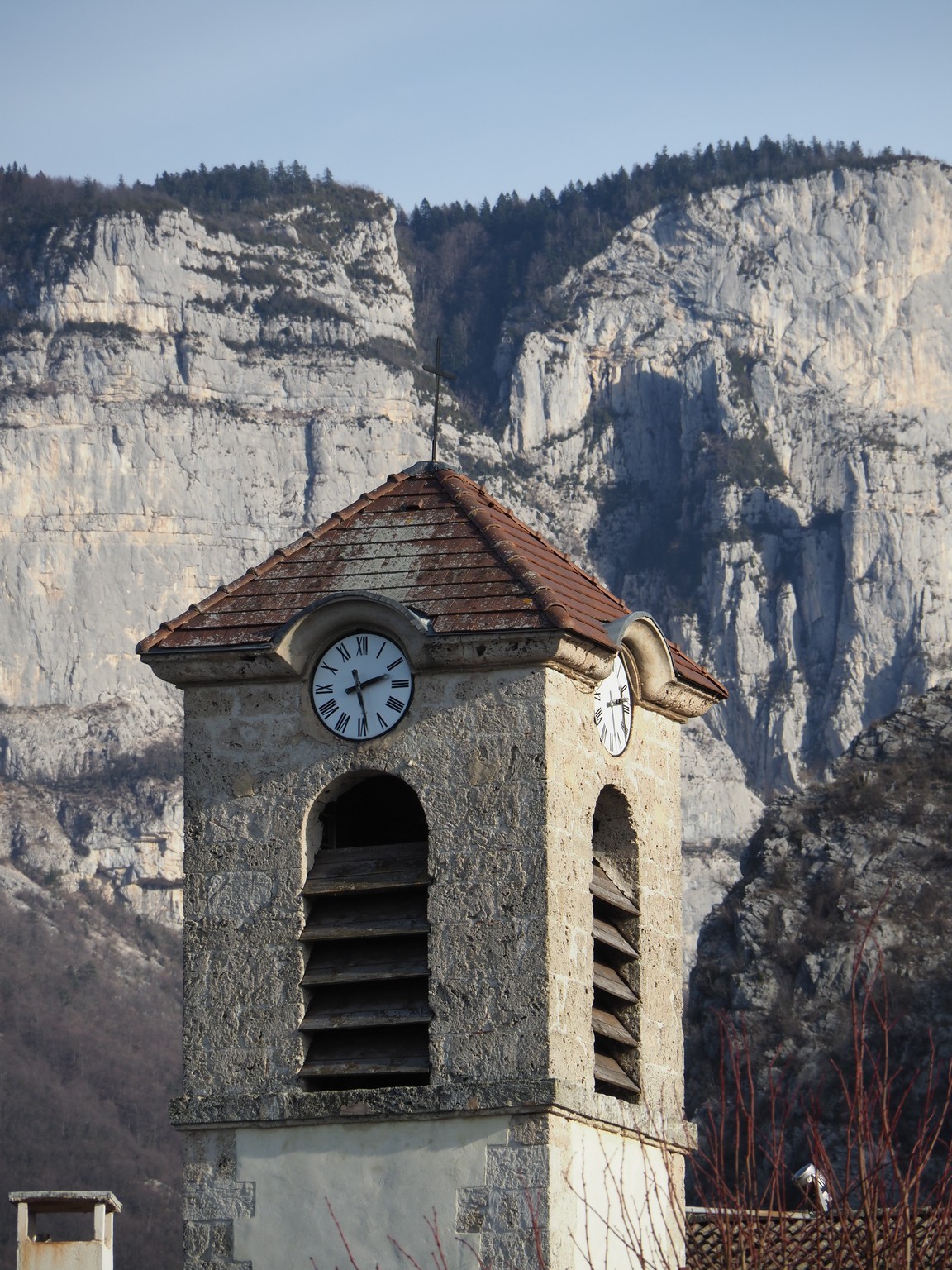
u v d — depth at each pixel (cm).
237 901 4594
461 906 4456
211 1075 4534
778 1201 3850
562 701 4562
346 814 4856
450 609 4569
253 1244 4425
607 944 4822
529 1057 4362
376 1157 4403
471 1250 4300
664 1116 4888
